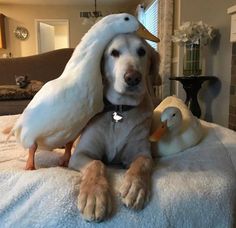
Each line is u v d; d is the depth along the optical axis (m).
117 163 1.00
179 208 0.70
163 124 0.99
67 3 6.29
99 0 6.07
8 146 1.19
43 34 6.64
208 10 2.68
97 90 0.86
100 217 0.64
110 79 0.94
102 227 0.65
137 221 0.67
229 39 2.37
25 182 0.73
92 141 0.93
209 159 0.93
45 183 0.72
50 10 6.46
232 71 2.27
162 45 3.53
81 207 0.66
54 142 0.90
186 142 1.05
